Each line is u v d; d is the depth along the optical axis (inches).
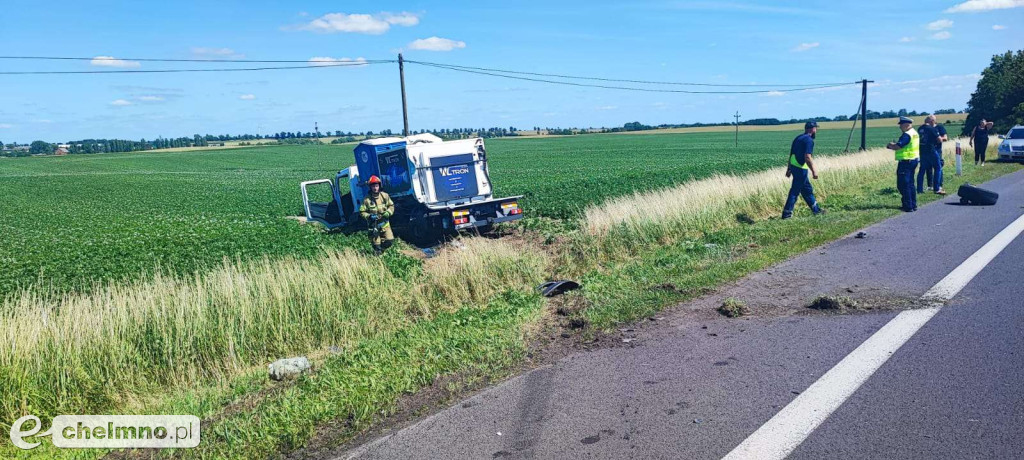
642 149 3376.0
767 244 404.5
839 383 175.6
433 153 595.8
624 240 442.3
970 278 278.7
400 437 165.9
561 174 1596.9
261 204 1195.3
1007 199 547.8
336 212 742.5
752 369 190.9
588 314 264.2
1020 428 145.7
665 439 151.8
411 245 591.5
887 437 145.3
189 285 330.0
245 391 230.4
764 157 2343.8
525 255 392.5
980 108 2456.9
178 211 1151.6
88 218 1112.2
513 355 222.4
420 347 242.8
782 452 141.9
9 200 1589.6
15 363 219.0
